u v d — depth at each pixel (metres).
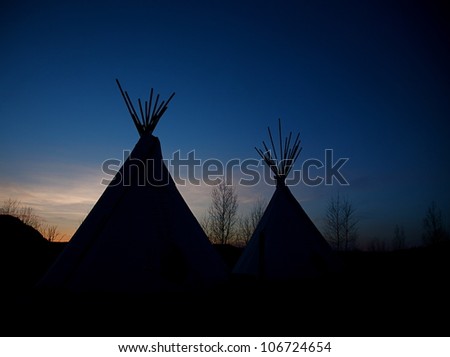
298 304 7.54
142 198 8.99
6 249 16.19
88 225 8.53
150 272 8.08
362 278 12.44
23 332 5.11
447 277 12.65
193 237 9.49
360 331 5.57
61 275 7.93
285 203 13.37
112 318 5.90
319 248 12.77
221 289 9.20
